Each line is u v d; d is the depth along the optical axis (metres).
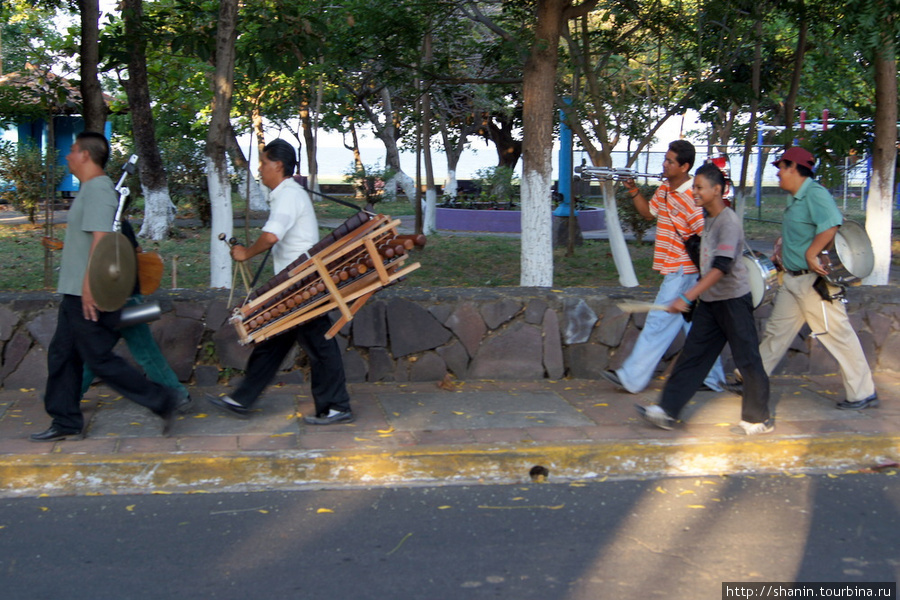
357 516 4.33
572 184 13.34
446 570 3.76
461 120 25.61
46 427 5.15
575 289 6.81
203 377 6.16
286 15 7.77
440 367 6.41
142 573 3.69
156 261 5.39
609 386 6.36
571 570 3.78
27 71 10.82
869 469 5.11
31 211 16.45
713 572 3.77
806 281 5.73
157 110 20.97
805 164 5.66
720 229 5.07
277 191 5.14
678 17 10.87
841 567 3.84
